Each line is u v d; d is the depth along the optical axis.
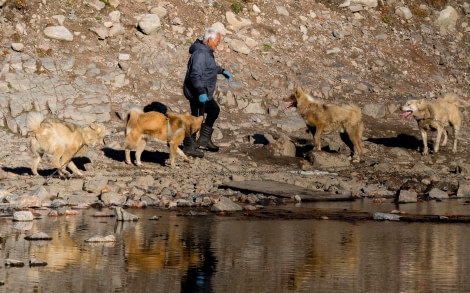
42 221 9.90
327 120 16.50
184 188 12.92
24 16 18.95
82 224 9.73
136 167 14.52
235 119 18.09
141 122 14.47
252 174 14.43
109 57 18.89
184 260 7.77
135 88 18.28
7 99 16.64
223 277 7.11
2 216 10.23
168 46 19.70
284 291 6.68
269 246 8.55
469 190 13.59
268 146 16.42
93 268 7.36
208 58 14.98
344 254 8.20
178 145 15.23
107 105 17.33
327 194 12.88
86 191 12.28
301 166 15.66
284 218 10.57
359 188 13.77
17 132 15.91
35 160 13.16
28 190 12.02
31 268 7.34
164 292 6.58
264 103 18.92
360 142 16.55
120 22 19.83
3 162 14.25
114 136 16.31
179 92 18.59
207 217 10.53
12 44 18.08
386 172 15.48
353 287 6.84
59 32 18.80
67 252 8.04
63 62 18.23
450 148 18.27
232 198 12.34
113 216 10.41
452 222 10.47
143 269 7.36
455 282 7.06
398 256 8.13
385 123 19.42
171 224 9.88
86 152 15.12
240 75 19.77
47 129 12.91
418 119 17.59
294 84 19.95
